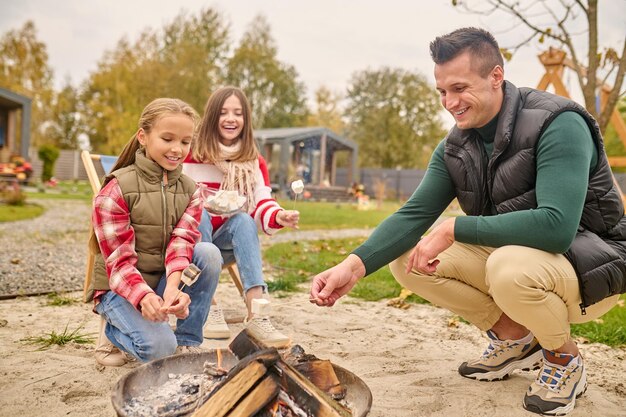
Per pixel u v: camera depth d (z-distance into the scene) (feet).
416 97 157.07
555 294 7.07
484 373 8.52
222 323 10.82
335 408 5.08
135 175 7.93
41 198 54.03
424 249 7.20
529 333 8.34
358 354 9.84
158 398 5.65
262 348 5.71
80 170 108.99
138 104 101.30
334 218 46.52
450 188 8.58
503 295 7.09
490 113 7.46
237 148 11.09
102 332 8.70
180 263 7.77
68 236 26.66
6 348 9.45
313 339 10.80
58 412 6.99
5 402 7.23
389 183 107.55
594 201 7.30
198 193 8.53
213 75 136.15
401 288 15.49
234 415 4.76
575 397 7.52
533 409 7.36
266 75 159.94
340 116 173.17
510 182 7.42
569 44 17.47
